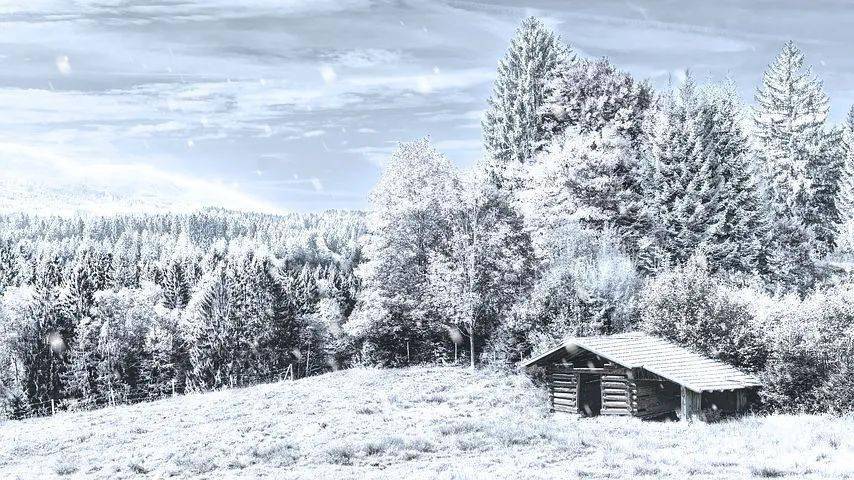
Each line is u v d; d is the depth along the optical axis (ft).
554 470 83.76
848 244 281.74
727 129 234.79
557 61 273.95
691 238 204.54
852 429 102.78
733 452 92.02
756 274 202.49
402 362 216.95
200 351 291.58
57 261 449.06
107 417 145.48
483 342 203.21
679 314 141.18
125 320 298.76
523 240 196.34
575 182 214.48
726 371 126.62
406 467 88.94
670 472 80.53
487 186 203.92
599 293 162.91
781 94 304.91
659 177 212.43
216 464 95.45
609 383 126.11
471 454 96.99
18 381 286.66
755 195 217.77
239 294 304.71
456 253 193.26
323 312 339.16
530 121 266.77
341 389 161.89
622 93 235.81
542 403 140.87
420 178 211.82
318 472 87.30
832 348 122.31
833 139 307.58
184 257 569.23
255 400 154.71
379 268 207.00
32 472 96.17
